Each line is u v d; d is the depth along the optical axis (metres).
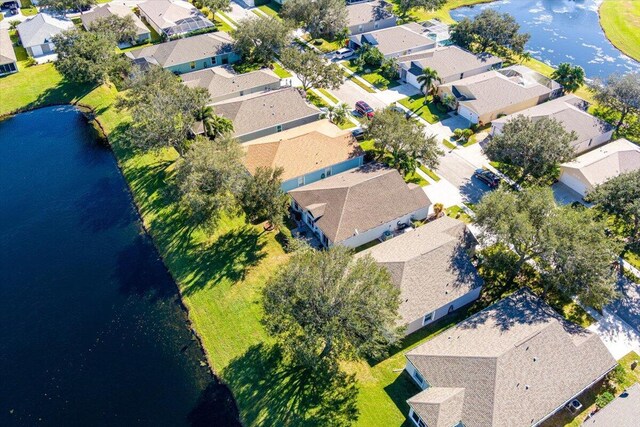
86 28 97.94
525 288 47.56
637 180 49.78
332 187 56.34
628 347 44.53
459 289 46.78
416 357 41.06
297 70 78.50
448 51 88.62
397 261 46.97
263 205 52.88
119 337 46.91
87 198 63.41
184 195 51.97
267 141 64.81
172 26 99.31
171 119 60.88
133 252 55.75
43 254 55.56
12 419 40.69
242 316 47.72
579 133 68.38
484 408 36.41
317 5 97.50
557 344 40.34
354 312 38.03
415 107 79.69
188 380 43.12
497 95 76.81
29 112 81.31
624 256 53.62
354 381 41.94
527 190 49.69
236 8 116.44
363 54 90.19
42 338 46.97
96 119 78.88
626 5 119.56
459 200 60.94
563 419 38.75
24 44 93.25
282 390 41.47
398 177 57.84
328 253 42.47
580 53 99.88
